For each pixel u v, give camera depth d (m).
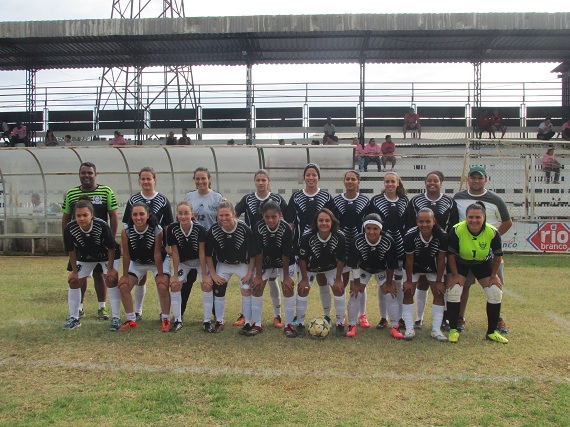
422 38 16.89
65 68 20.05
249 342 5.54
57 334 5.79
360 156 17.34
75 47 17.64
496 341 5.56
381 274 5.90
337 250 5.74
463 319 6.04
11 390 4.21
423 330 6.09
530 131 20.05
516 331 5.95
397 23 15.37
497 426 3.57
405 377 4.51
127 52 18.25
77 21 15.84
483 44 17.47
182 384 4.33
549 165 15.55
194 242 6.03
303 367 4.76
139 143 19.19
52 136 19.56
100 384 4.32
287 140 20.02
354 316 5.86
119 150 12.77
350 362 4.90
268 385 4.31
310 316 6.74
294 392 4.16
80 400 3.99
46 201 13.16
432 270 5.78
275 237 5.88
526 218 12.81
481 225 5.46
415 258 5.77
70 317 6.12
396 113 20.36
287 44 17.45
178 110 20.69
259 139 20.36
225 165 13.04
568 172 17.53
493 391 4.19
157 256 6.06
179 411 3.80
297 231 6.57
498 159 17.30
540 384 4.34
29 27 15.94
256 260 5.91
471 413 3.78
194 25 15.73
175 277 6.03
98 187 6.84
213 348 5.32
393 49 17.97
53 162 12.96
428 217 5.53
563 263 11.11
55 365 4.80
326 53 18.44
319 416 3.72
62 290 8.23
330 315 6.71
